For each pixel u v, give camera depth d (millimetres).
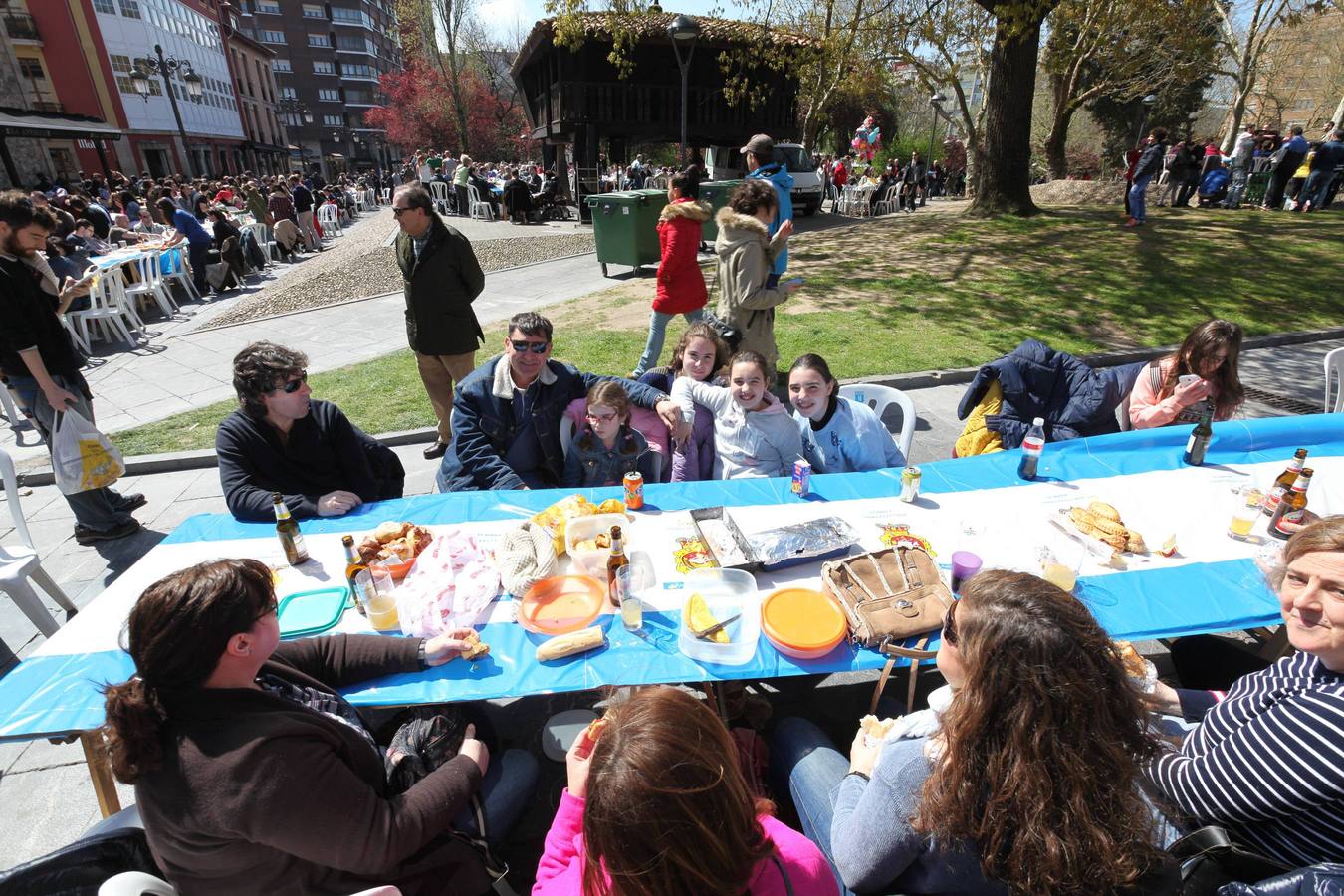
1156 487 2559
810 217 14961
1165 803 1269
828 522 2270
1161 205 13492
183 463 4828
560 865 1343
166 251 9992
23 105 29969
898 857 1237
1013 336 6566
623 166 19828
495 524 2416
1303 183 12359
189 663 1223
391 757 1731
